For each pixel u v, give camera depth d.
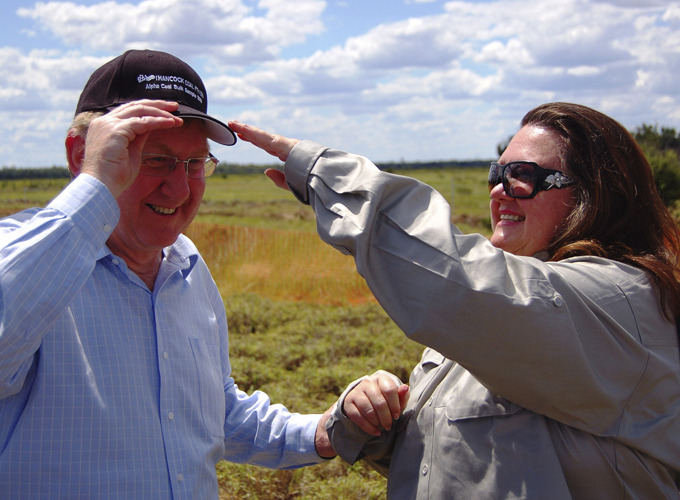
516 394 1.73
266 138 1.93
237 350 8.12
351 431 2.21
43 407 1.77
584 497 1.78
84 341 1.86
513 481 1.76
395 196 1.79
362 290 13.16
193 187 2.11
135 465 1.86
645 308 1.83
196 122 2.04
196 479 2.01
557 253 1.95
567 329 1.66
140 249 2.05
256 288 13.31
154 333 2.01
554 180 1.98
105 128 1.73
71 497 1.76
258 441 2.47
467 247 1.72
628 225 2.00
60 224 1.66
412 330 1.69
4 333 1.57
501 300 1.62
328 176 1.83
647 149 14.57
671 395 1.81
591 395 1.71
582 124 1.99
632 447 1.77
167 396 1.98
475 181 65.06
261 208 42.06
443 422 1.92
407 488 2.00
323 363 7.76
